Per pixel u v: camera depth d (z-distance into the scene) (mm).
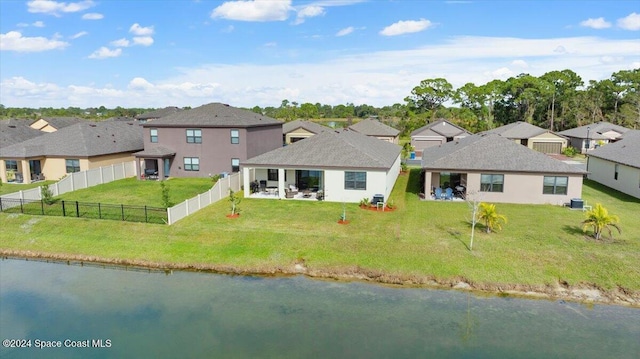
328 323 14938
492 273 17984
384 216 25375
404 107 122625
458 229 22656
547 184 28312
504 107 99625
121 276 19312
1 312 16094
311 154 30328
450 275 18078
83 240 22625
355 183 28938
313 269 19188
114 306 16438
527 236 21359
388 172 29688
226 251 20781
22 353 13406
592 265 18125
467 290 17344
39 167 39219
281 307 16141
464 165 29312
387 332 14352
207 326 14805
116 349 13492
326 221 24266
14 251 22234
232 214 25562
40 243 22656
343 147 30703
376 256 19609
